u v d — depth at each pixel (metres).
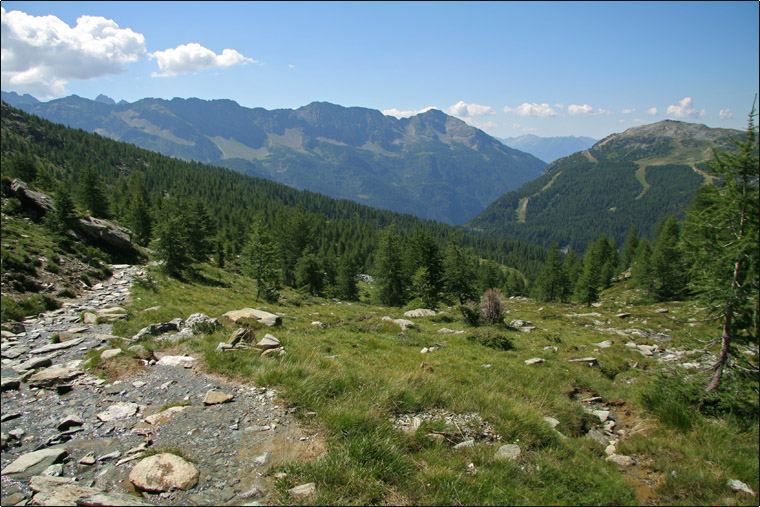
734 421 9.24
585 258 90.56
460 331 23.70
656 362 18.86
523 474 6.55
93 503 4.68
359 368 11.70
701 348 11.18
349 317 27.78
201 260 53.38
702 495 6.34
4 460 5.92
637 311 39.66
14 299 17.00
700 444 8.34
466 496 5.54
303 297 45.28
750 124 9.92
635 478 7.14
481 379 12.98
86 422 7.25
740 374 10.11
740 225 10.24
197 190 173.12
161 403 8.13
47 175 67.62
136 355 10.70
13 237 25.09
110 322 15.72
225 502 5.05
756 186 9.90
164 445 6.42
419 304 41.03
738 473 7.05
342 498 5.24
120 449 6.30
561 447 8.19
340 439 6.91
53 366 10.17
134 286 24.66
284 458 6.15
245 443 6.57
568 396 12.95
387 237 52.62
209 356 10.51
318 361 10.97
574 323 32.97
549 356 17.92
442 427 8.21
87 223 34.88
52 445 6.39
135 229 52.59
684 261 11.73
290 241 76.88
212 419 7.36
